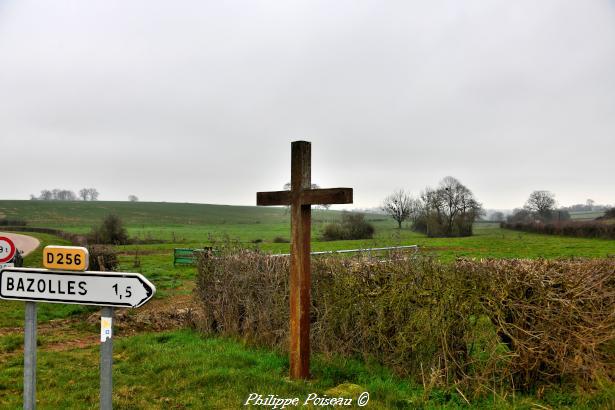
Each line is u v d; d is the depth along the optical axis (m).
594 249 33.56
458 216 64.12
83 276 4.12
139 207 128.25
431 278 6.92
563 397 6.13
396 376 7.18
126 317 12.71
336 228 56.84
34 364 4.28
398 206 79.06
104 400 3.97
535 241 45.03
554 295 6.23
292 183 7.33
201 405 6.28
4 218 102.56
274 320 9.10
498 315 6.29
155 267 29.02
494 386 6.31
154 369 7.82
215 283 10.52
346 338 8.05
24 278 4.30
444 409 5.97
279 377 7.34
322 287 8.43
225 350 8.82
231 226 100.06
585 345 6.07
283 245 47.16
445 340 6.63
